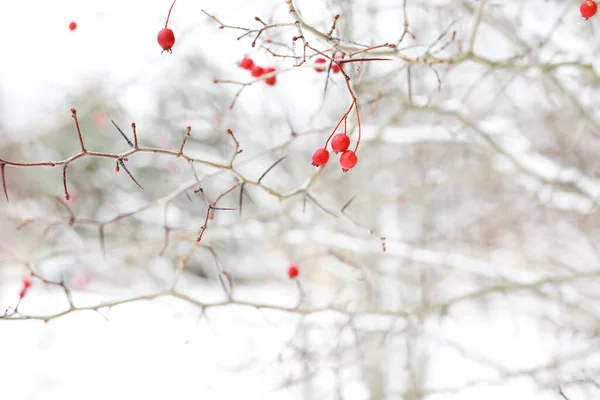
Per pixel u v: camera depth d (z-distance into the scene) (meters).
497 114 3.66
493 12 2.95
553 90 3.24
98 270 5.40
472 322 4.92
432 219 4.67
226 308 4.02
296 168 4.62
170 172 4.79
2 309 5.17
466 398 3.72
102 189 5.83
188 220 4.51
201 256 5.45
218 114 3.96
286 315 3.39
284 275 5.11
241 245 5.18
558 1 2.83
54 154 5.96
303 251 4.79
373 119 3.86
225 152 4.68
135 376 4.15
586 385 2.77
